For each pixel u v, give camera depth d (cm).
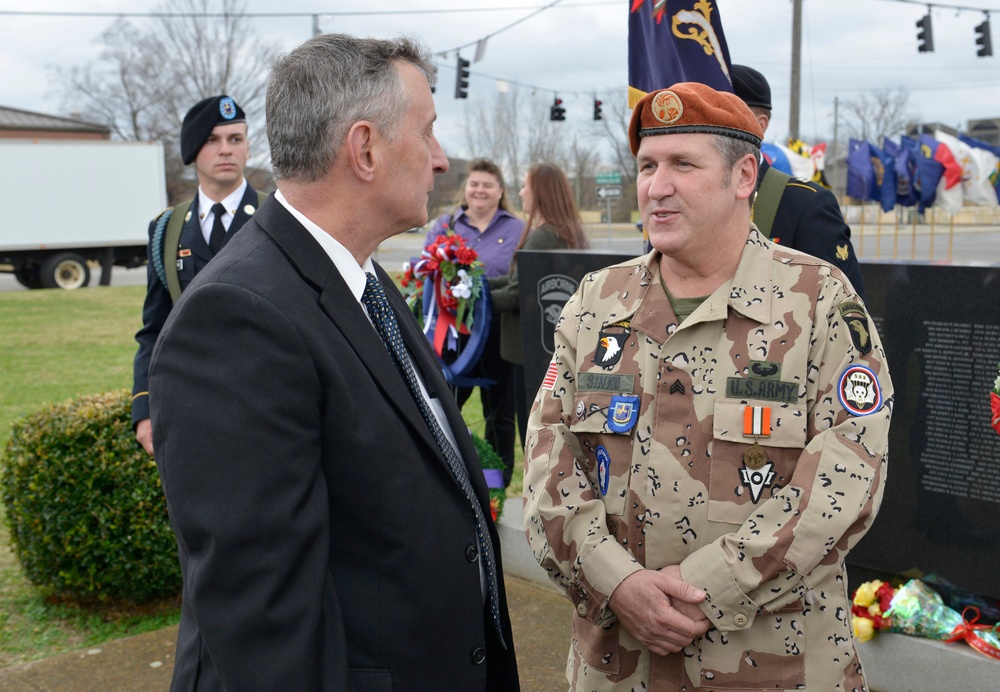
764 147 682
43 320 1462
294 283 140
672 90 170
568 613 353
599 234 3250
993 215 3731
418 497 144
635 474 174
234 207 324
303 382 133
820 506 156
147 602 382
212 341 131
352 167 145
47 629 358
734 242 176
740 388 167
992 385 260
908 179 1534
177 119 3972
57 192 2170
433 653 146
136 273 2884
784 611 163
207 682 136
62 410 379
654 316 179
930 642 273
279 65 148
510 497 467
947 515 273
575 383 192
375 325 155
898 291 276
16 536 375
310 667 127
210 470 127
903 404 278
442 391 173
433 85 156
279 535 127
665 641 162
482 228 508
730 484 165
